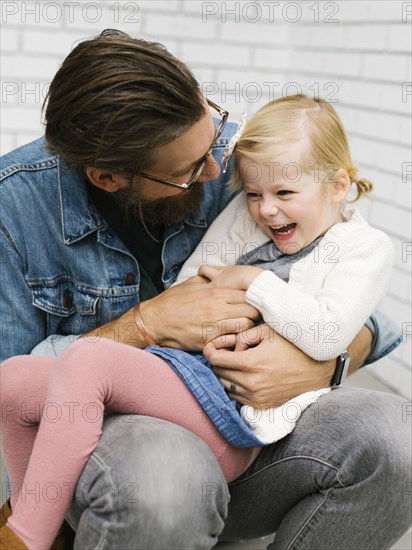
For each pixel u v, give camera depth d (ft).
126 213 4.60
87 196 4.71
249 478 4.35
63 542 4.28
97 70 3.81
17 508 3.65
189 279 4.79
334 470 3.97
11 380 4.01
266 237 4.91
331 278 4.50
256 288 4.40
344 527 3.97
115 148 3.86
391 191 7.46
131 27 8.75
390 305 7.57
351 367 4.85
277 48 9.41
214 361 4.23
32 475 3.64
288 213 4.62
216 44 9.14
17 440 4.09
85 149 3.95
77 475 3.67
